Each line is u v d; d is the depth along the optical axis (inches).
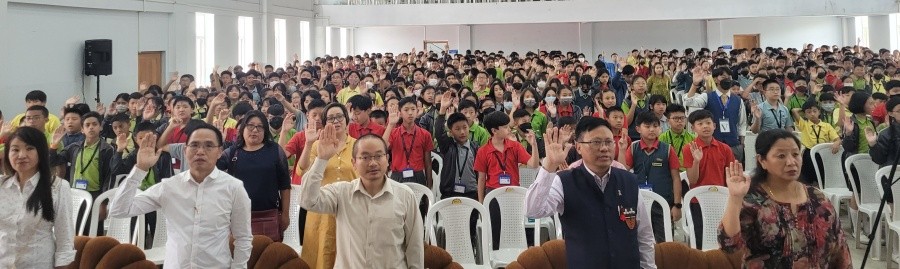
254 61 521.3
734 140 216.4
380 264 97.3
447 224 137.2
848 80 308.5
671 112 166.2
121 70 372.2
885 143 156.0
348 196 100.4
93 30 350.6
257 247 123.2
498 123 155.1
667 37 698.2
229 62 488.1
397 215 99.2
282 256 123.4
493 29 732.0
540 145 198.2
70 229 99.2
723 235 80.5
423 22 611.2
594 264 88.4
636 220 91.6
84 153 161.2
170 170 161.8
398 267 98.8
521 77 334.3
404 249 101.1
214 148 99.3
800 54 519.8
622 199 90.7
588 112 240.1
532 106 220.8
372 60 512.1
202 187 98.2
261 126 130.2
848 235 183.2
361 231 98.0
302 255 128.8
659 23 698.8
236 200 100.0
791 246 78.6
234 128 201.0
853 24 655.1
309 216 129.1
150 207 98.0
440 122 179.5
